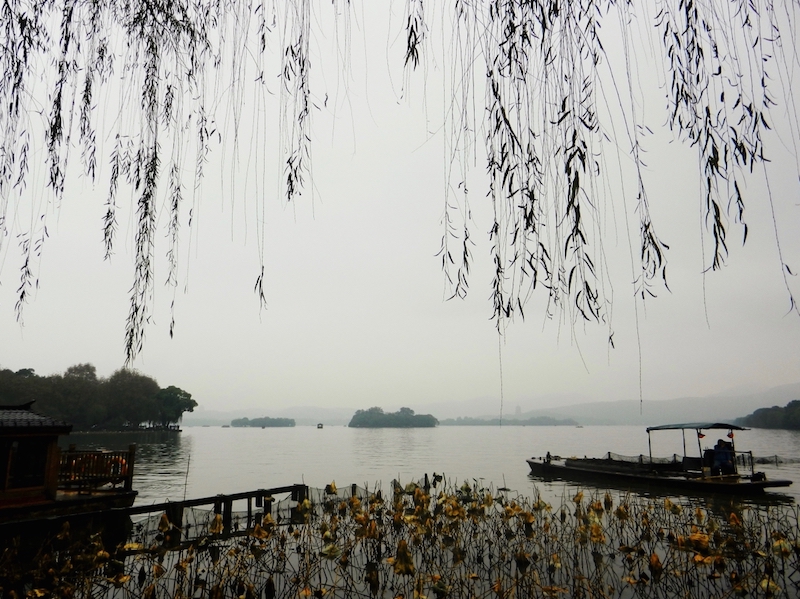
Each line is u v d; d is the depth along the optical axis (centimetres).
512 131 213
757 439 8400
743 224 184
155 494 2281
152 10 274
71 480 1233
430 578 683
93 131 273
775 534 748
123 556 888
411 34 226
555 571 768
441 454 5744
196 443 7950
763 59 195
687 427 2216
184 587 710
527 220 210
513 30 218
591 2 210
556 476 2822
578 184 196
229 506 1183
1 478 1101
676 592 692
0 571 681
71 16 271
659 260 190
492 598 686
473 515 933
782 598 662
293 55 254
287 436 13038
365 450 6625
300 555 818
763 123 189
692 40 204
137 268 258
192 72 277
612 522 991
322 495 1332
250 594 612
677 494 1928
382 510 1009
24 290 260
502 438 11300
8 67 261
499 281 216
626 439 10050
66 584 657
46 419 1213
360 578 744
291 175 247
